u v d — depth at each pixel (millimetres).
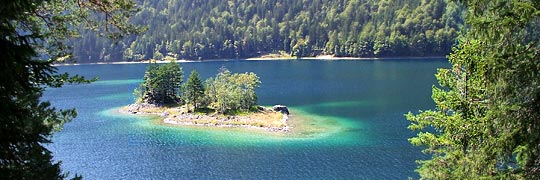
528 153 11867
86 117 91562
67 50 14812
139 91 106438
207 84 96750
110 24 15367
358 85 127625
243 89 93500
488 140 13570
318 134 70812
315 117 84250
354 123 77750
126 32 15586
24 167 9648
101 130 79000
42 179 9852
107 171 56250
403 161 55625
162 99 101250
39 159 9953
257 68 195125
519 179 12609
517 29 10969
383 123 76812
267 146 64875
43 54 14008
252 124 78125
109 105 106188
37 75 9141
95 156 62781
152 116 90875
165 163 58938
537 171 12227
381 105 93688
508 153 12391
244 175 53031
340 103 98625
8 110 8930
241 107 88688
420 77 138500
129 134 75500
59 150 66125
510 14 10742
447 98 19656
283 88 128000
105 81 162875
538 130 11367
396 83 127312
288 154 60531
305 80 145875
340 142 65500
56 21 14273
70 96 123688
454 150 18828
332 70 174500
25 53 8609
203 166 57094
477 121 16375
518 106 11469
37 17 14172
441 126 19156
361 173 51969
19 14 8812
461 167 15938
